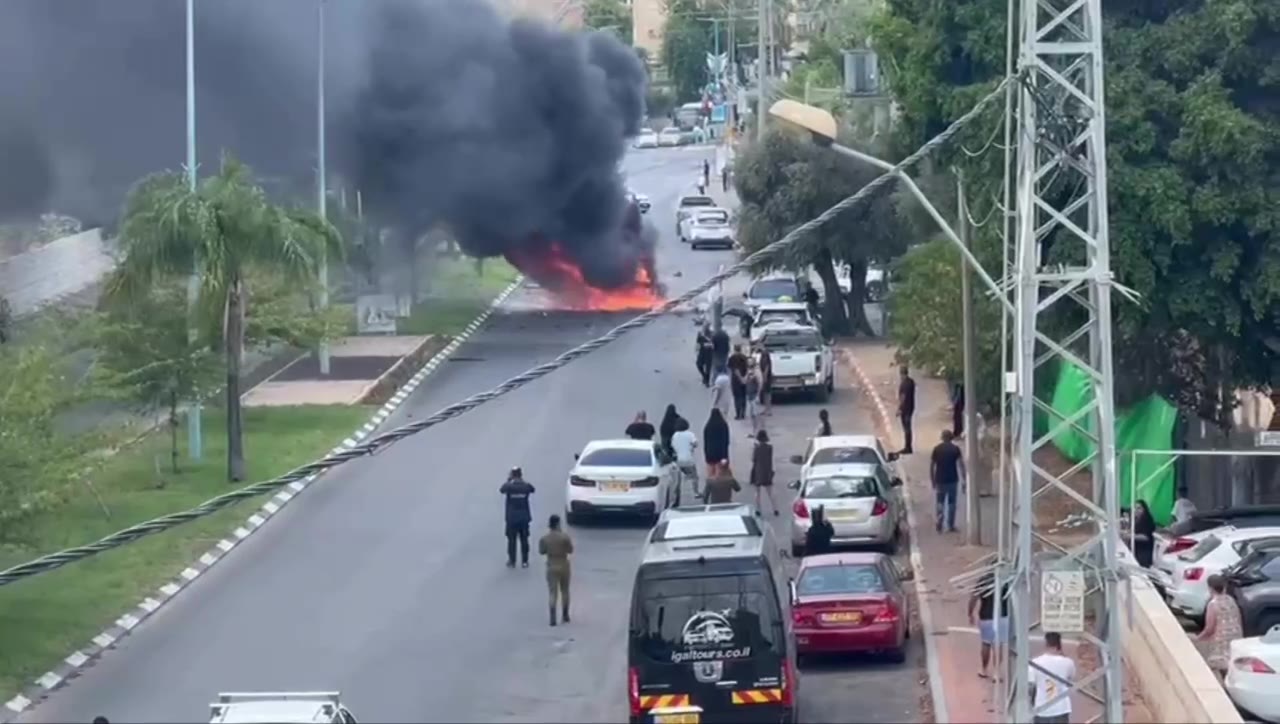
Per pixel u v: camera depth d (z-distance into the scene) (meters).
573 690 39.12
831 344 91.50
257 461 65.62
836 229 95.25
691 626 34.94
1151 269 50.62
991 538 53.94
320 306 74.50
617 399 80.19
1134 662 38.94
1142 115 50.91
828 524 48.88
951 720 35.66
